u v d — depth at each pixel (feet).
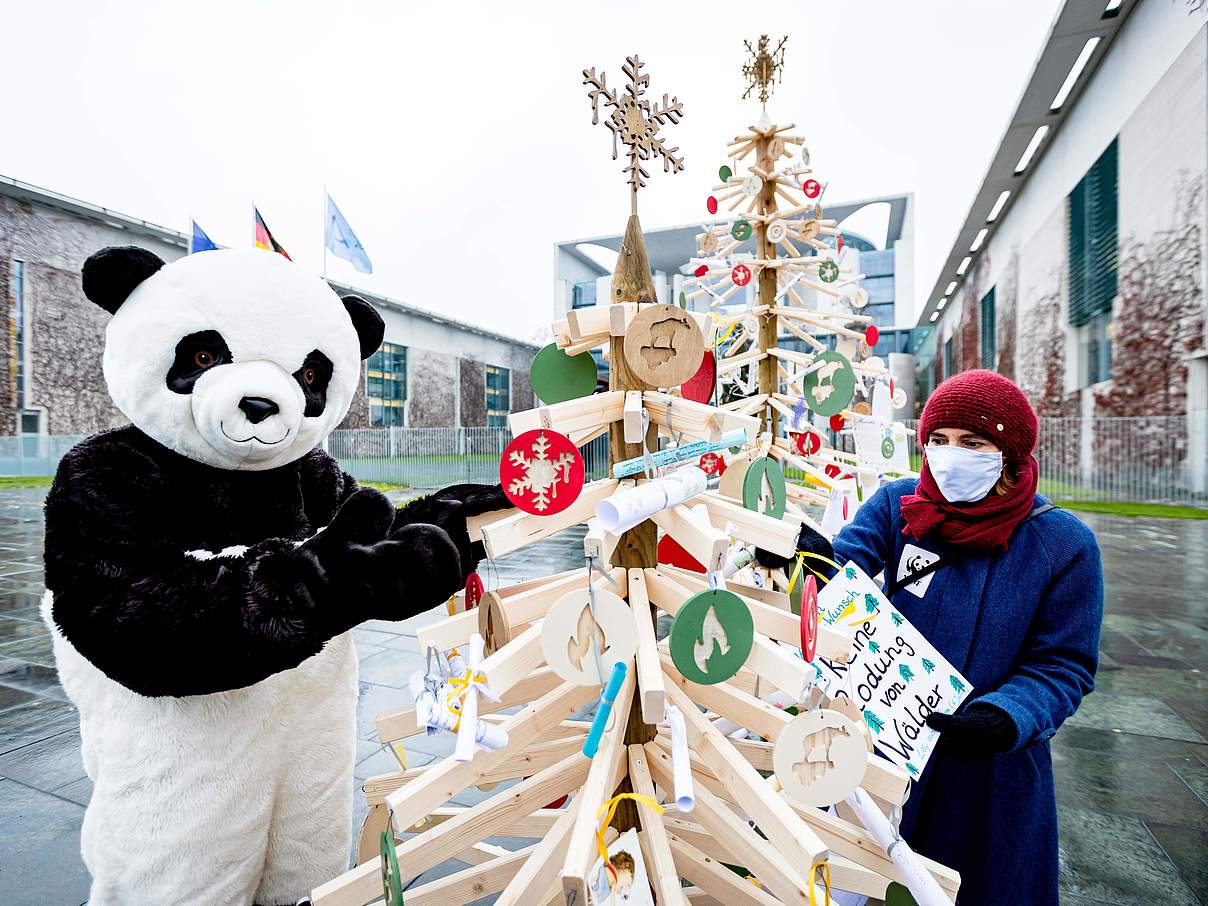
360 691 12.28
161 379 4.19
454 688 3.12
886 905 3.82
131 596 3.68
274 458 4.59
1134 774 9.33
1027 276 62.34
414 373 81.35
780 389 9.36
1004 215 70.13
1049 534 4.68
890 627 4.15
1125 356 42.91
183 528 4.33
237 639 3.59
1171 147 37.27
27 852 7.47
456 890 3.79
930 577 4.97
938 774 4.74
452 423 87.71
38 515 38.22
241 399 4.14
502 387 99.14
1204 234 34.96
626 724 3.71
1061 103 50.39
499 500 4.43
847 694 3.93
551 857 3.27
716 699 3.65
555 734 4.54
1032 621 4.66
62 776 9.14
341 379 4.90
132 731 4.24
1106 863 7.40
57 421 57.31
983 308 82.43
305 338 4.58
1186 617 17.08
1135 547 26.84
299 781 5.02
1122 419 43.11
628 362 3.23
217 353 4.29
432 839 3.36
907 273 100.83
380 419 76.13
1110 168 44.60
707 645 2.90
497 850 5.15
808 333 9.44
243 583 3.68
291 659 3.69
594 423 3.47
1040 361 58.39
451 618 3.80
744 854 3.21
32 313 55.36
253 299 4.36
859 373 8.64
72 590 3.77
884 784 3.45
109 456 4.18
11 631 16.24
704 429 3.33
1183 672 13.24
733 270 8.30
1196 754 9.89
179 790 4.27
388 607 3.69
